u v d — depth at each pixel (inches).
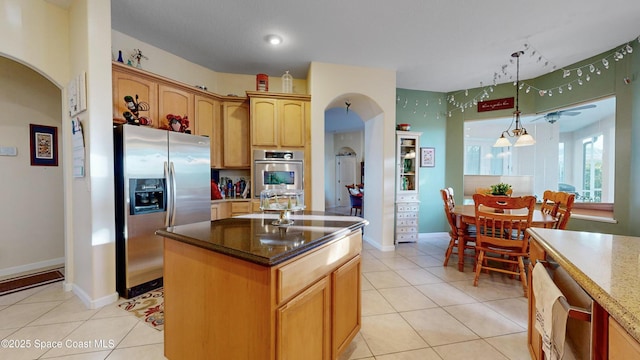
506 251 104.2
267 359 43.3
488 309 90.5
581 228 145.2
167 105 121.9
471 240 125.6
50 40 95.9
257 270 44.2
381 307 91.7
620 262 39.5
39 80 126.2
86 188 91.0
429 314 87.2
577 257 41.9
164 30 114.7
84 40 90.0
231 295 47.9
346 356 67.1
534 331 58.0
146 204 103.1
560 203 110.3
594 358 32.8
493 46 128.6
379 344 71.8
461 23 109.2
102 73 91.0
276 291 43.4
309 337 51.1
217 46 128.7
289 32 116.2
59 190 132.1
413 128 191.8
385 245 161.5
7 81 118.2
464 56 139.6
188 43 125.8
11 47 87.4
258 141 142.9
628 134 124.2
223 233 58.2
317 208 146.9
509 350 69.6
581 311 33.9
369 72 153.4
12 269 119.2
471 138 248.5
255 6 98.5
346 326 64.9
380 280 115.4
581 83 140.7
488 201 105.1
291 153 144.5
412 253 156.3
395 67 153.1
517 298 98.5
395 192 178.7
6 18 86.4
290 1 95.7
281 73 161.2
